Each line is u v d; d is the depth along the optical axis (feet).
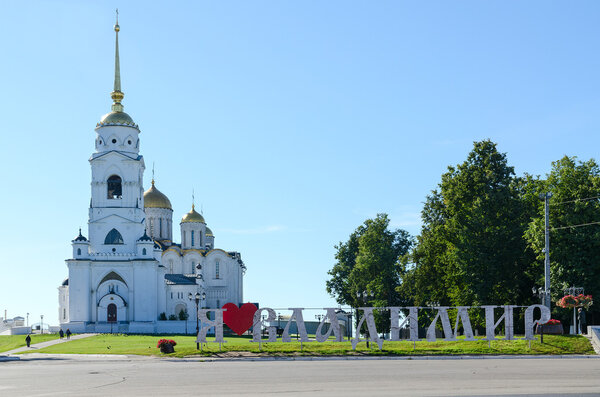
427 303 328.49
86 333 424.46
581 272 237.25
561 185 253.03
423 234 314.35
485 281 261.85
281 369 156.25
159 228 564.30
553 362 165.07
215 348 209.36
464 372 142.82
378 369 152.66
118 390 121.49
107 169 464.65
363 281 384.27
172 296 485.15
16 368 179.63
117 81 480.64
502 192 268.21
